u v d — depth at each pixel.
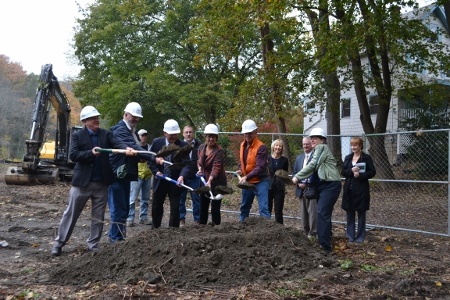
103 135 7.55
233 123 17.98
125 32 31.83
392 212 12.40
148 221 10.95
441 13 26.95
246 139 8.77
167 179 7.68
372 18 14.58
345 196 8.86
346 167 8.84
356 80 18.20
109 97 31.94
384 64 18.28
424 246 8.81
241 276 5.96
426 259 7.58
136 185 10.48
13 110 52.81
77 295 5.45
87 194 7.43
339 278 6.16
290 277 6.10
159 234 6.73
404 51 18.44
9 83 53.53
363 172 8.65
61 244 7.49
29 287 5.78
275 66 17.52
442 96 19.73
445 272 6.77
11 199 14.95
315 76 18.25
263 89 17.62
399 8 15.44
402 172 13.99
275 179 9.28
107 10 32.69
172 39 31.55
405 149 15.88
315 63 17.44
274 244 6.64
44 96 19.55
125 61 32.41
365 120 18.78
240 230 7.03
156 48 31.58
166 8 31.72
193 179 9.73
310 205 8.61
